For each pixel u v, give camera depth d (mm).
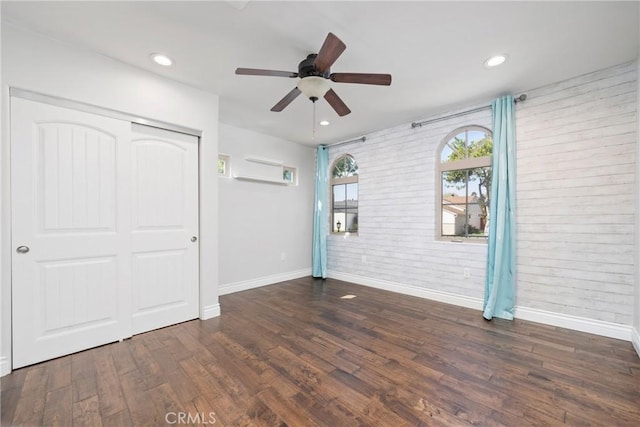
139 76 2451
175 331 2598
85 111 2193
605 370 1927
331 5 1698
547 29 1918
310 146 5094
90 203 2234
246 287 4117
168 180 2693
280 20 1836
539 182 2781
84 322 2215
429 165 3623
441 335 2516
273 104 3207
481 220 3291
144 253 2553
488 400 1632
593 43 2070
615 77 2404
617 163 2398
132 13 1764
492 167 2996
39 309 2020
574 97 2598
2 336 1867
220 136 3842
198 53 2229
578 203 2580
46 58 2012
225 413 1529
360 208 4445
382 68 2436
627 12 1739
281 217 4625
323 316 2996
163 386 1766
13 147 1909
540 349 2238
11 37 1884
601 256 2477
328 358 2113
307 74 2029
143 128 2531
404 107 3293
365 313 3088
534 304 2818
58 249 2094
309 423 1455
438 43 2086
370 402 1619
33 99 1979
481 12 1759
